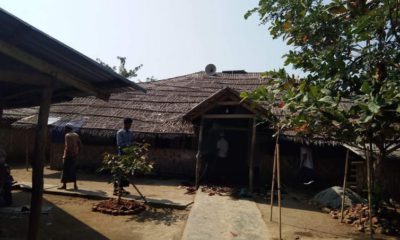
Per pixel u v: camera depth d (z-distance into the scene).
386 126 5.44
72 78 5.42
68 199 9.49
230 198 10.27
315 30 7.14
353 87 6.56
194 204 9.29
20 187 10.31
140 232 6.95
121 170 8.70
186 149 14.01
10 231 6.47
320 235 7.17
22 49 4.51
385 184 11.76
